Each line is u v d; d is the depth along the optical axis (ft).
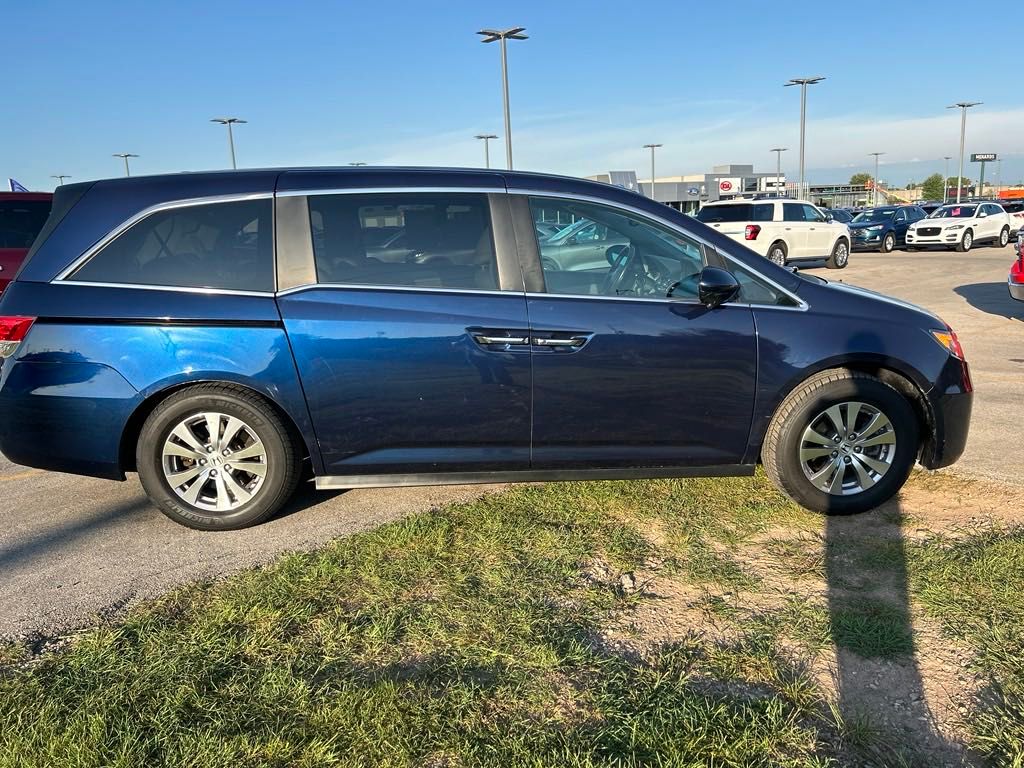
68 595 10.19
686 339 11.72
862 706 7.67
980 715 7.47
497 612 9.45
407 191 11.85
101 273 11.62
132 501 13.79
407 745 7.09
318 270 11.64
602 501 12.85
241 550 11.55
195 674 8.21
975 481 13.67
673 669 8.28
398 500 13.42
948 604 9.37
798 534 11.64
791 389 12.11
